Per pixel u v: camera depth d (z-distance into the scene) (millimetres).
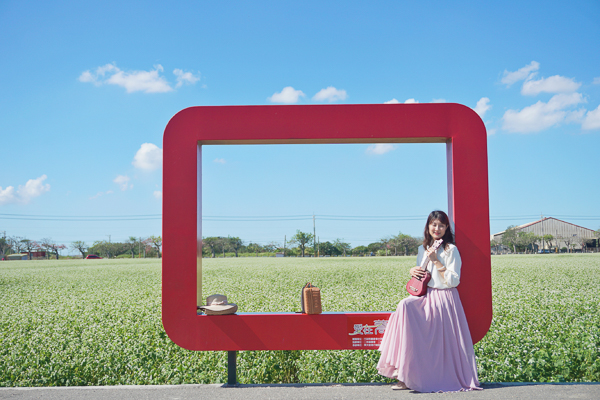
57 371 5297
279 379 5211
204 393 3781
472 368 3811
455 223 4121
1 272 26062
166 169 4172
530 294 12008
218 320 4094
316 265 29594
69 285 17578
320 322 4098
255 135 4188
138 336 6871
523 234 61500
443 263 3930
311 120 4203
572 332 6617
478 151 4164
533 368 4914
